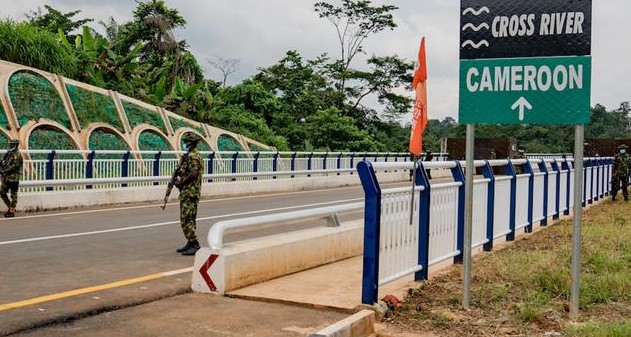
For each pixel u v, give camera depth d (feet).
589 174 64.28
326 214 30.37
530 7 21.48
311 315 20.68
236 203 64.23
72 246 34.76
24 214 50.60
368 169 20.85
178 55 140.67
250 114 140.77
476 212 31.48
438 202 26.32
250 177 83.15
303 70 169.27
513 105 21.81
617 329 18.90
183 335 18.17
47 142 78.33
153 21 139.44
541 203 45.11
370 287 20.93
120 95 98.89
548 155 132.57
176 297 23.07
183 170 33.01
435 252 26.22
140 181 62.80
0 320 19.35
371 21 168.35
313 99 165.07
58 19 153.28
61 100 85.56
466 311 21.93
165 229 42.57
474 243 31.19
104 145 86.89
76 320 19.70
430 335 19.42
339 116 156.97
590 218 51.21
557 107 21.30
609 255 31.09
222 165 78.64
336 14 168.55
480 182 31.89
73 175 58.29
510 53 21.80
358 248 33.22
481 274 27.17
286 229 42.96
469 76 22.40
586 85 20.92
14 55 87.10
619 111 234.99
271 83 168.04
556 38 21.22
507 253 32.96
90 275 26.76
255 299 22.67
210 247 23.66
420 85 22.74
